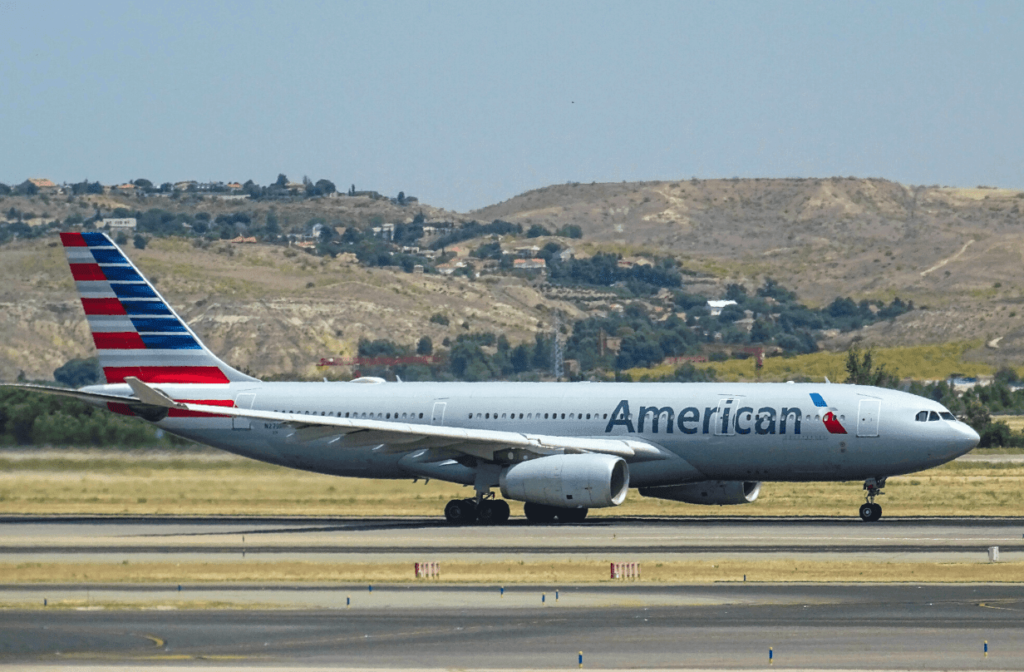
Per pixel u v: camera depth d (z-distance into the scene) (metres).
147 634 110.69
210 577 145.38
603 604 123.56
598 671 95.62
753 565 149.75
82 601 128.12
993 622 112.94
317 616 118.56
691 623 113.25
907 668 95.81
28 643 107.31
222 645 105.94
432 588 134.75
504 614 118.75
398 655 101.50
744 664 97.38
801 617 115.81
